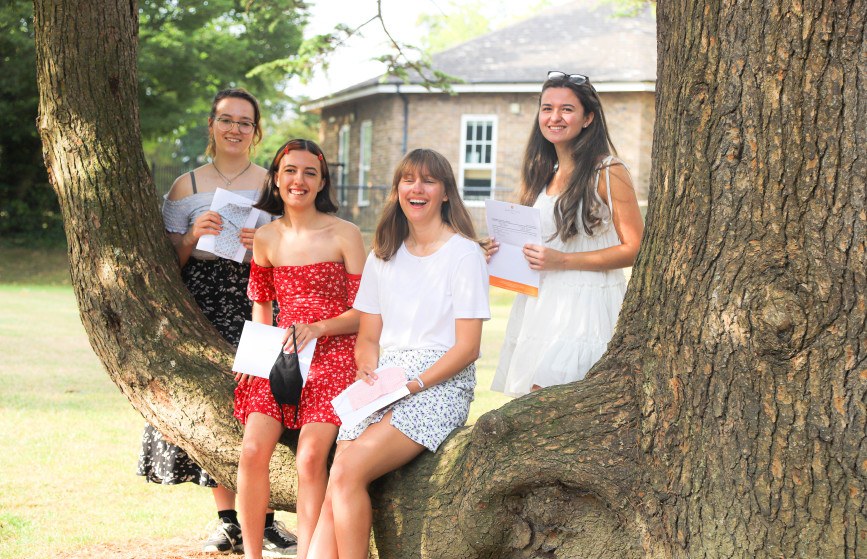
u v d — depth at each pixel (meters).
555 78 3.85
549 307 3.81
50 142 4.15
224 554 4.70
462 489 3.20
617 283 3.84
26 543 4.73
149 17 24.36
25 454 6.46
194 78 24.30
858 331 2.58
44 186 23.89
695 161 2.87
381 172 25.06
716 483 2.74
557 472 2.98
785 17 2.67
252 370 3.70
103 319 4.05
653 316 3.01
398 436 3.37
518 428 3.06
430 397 3.47
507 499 3.09
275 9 10.52
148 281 4.09
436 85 10.12
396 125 24.44
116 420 7.56
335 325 3.76
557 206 3.80
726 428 2.74
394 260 3.66
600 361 3.22
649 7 22.77
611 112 22.47
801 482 2.61
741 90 2.75
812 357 2.62
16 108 22.61
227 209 4.27
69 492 5.68
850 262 2.61
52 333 12.41
